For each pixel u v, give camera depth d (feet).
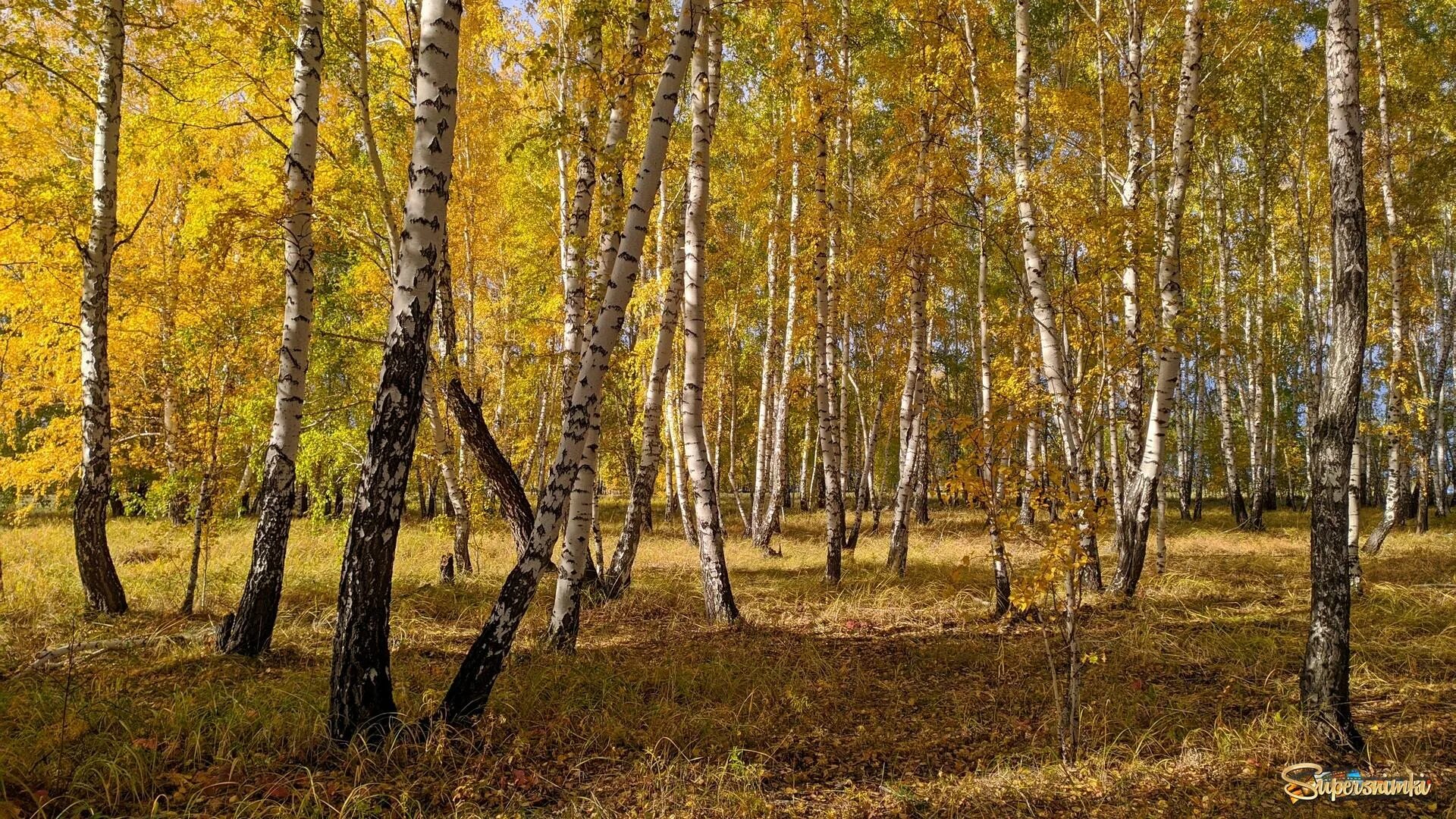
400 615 24.36
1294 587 29.48
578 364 26.13
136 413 37.29
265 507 19.75
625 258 16.34
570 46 30.94
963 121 34.60
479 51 35.96
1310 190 52.60
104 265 23.29
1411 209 42.29
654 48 20.68
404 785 12.23
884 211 39.93
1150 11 35.50
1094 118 38.86
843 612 26.61
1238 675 18.51
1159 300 30.63
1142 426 32.37
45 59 22.22
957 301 78.07
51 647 18.99
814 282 40.73
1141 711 16.05
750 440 95.45
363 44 27.37
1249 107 47.44
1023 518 48.49
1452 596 25.99
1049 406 25.07
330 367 39.32
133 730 13.57
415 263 13.34
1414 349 60.39
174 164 34.78
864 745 14.70
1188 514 74.54
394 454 13.42
